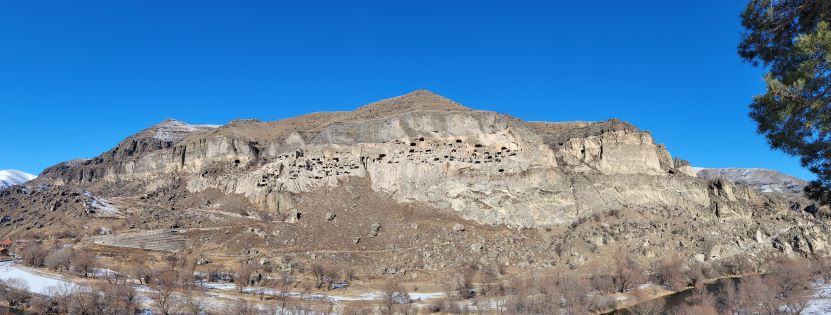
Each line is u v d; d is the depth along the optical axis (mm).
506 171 166375
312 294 110625
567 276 113938
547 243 144000
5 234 162750
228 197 177875
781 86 25125
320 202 167375
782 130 26578
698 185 180500
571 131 196125
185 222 159750
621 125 189750
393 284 112500
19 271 118688
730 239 152500
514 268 130750
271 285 116438
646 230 149000
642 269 127625
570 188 161750
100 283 102000
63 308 89938
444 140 181375
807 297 105750
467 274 121188
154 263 127938
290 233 150375
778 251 152250
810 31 26078
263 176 179125
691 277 124562
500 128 179250
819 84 24734
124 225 159750
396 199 168250
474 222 156500
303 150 189250
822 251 150375
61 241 147625
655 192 172125
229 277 121625
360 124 190500
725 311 94188
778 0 27422
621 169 178000
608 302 101750
